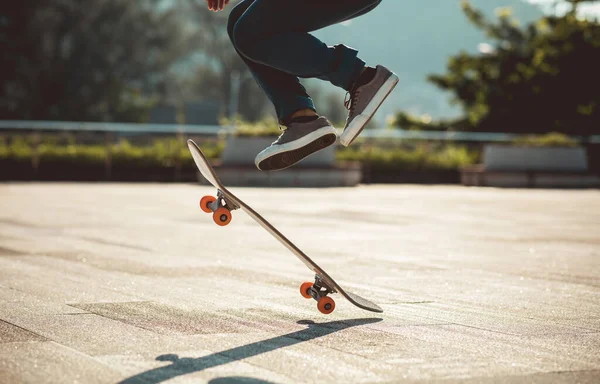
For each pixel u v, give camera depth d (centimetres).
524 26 3344
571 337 335
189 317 367
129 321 354
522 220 1036
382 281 505
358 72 312
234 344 310
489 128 3272
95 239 717
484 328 352
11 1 4741
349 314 382
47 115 5053
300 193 1619
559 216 1112
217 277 504
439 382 259
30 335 321
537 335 338
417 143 2584
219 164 1984
